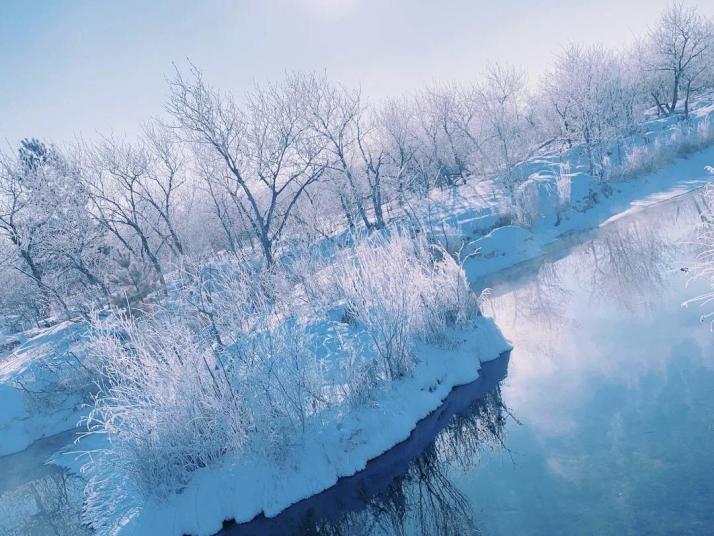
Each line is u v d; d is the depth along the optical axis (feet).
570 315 38.06
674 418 21.59
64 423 44.39
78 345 48.75
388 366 28.89
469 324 35.22
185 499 22.49
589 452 21.09
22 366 52.31
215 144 63.16
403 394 28.07
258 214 62.95
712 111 99.66
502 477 21.39
